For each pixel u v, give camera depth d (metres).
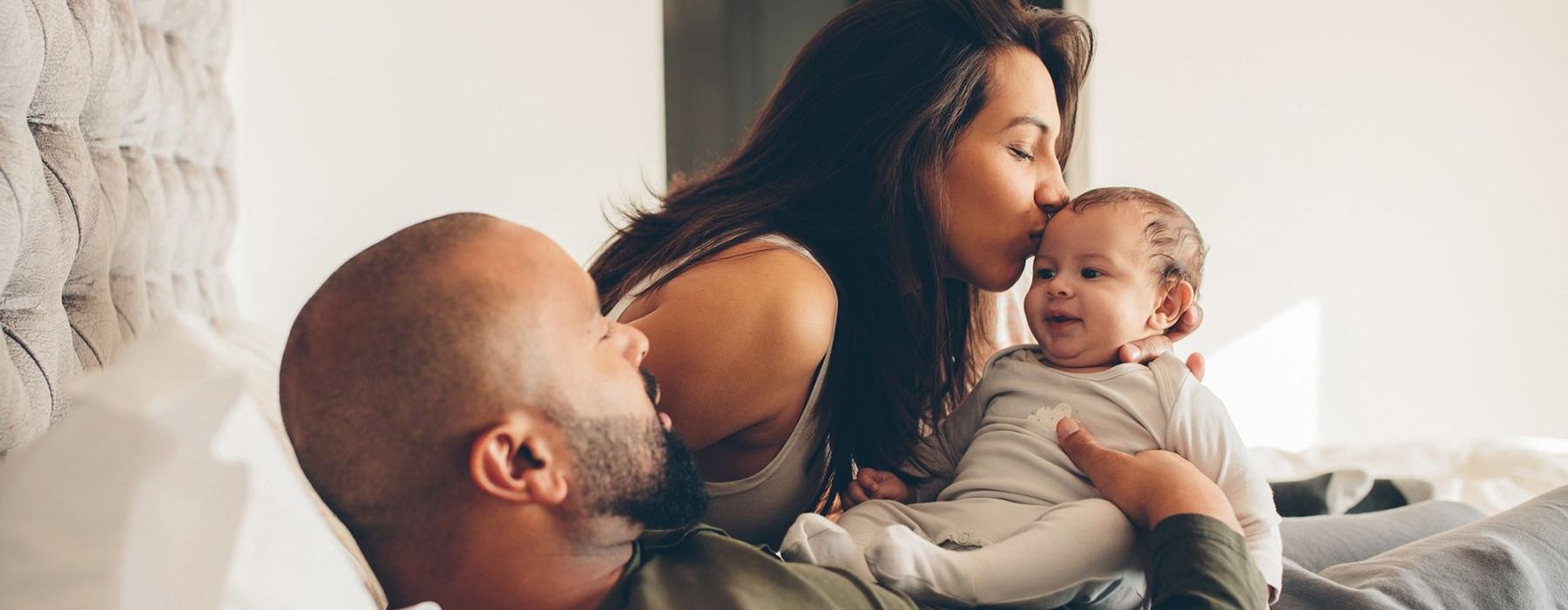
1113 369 1.15
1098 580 0.98
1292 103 3.36
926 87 1.14
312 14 2.51
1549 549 1.17
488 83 2.81
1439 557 1.13
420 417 0.66
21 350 0.98
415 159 2.69
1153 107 3.33
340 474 0.68
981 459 1.15
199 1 1.69
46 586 0.50
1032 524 1.00
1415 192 3.40
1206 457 1.07
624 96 3.06
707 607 0.73
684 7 3.25
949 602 0.91
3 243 0.92
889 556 0.89
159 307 1.48
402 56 2.66
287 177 2.50
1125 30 3.31
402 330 0.66
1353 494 1.74
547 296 0.69
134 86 1.42
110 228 1.25
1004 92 1.18
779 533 1.14
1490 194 3.41
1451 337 3.43
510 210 2.86
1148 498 0.97
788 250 1.06
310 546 0.60
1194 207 3.35
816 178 1.17
